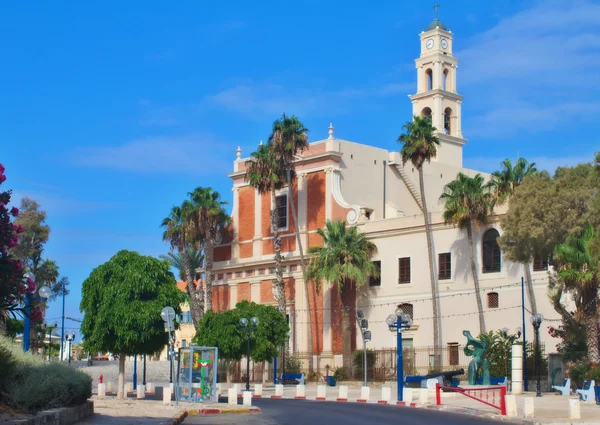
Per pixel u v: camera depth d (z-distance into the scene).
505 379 48.88
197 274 91.19
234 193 78.25
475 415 32.03
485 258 59.72
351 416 31.00
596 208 48.59
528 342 55.97
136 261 38.22
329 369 67.25
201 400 38.00
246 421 28.61
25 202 89.25
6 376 22.12
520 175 58.50
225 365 69.12
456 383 49.69
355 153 71.88
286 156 68.69
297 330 70.69
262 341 57.06
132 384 53.09
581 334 48.56
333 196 69.50
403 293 64.06
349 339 64.81
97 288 38.34
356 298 66.94
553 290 53.84
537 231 50.66
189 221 75.44
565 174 51.81
